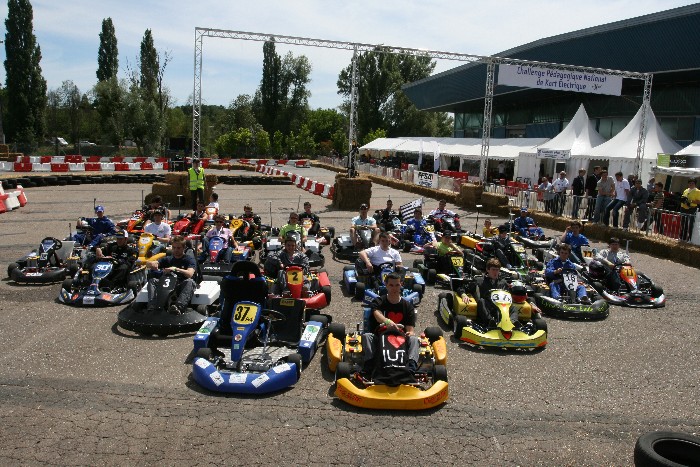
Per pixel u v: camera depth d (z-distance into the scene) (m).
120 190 26.42
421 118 74.38
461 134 58.97
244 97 79.69
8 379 6.16
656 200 17.41
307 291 8.79
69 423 5.26
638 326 9.00
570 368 7.13
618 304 10.25
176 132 71.81
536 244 14.97
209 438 5.08
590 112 36.12
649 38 26.14
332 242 14.52
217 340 6.76
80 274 9.50
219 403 5.76
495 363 7.21
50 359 6.74
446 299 8.90
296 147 73.06
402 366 5.86
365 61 74.12
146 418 5.40
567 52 31.39
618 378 6.86
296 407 5.74
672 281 12.20
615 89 22.67
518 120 46.75
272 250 11.84
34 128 56.88
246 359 6.49
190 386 6.12
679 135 29.47
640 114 23.89
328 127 84.62
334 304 9.42
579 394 6.35
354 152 22.77
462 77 42.44
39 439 4.96
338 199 21.80
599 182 17.52
